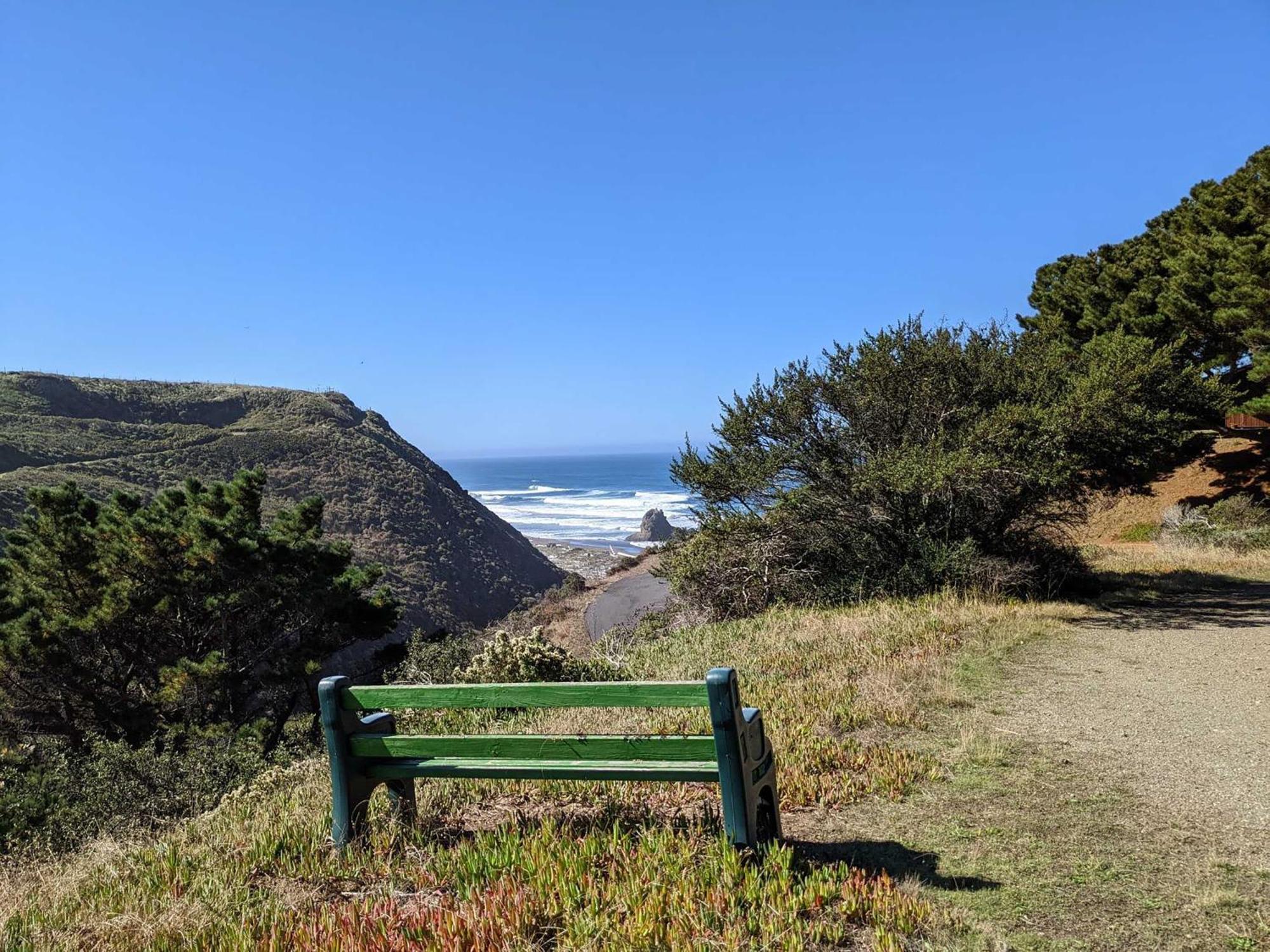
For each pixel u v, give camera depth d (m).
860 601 13.05
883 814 4.37
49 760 14.48
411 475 81.69
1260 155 26.73
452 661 13.89
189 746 13.92
